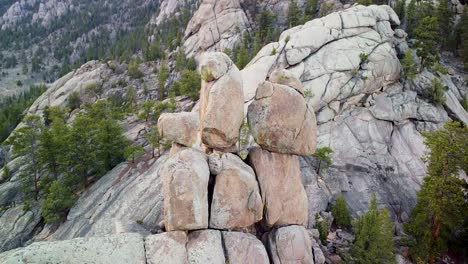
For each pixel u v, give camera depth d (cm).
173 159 1978
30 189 5325
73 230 4297
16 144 5341
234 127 2131
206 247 1869
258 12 11769
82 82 11700
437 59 6656
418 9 7850
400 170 5131
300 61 5938
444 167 3169
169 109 6844
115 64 12800
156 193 4284
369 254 2827
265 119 2192
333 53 6066
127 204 4281
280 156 2306
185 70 10081
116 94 10644
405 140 5516
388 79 6088
